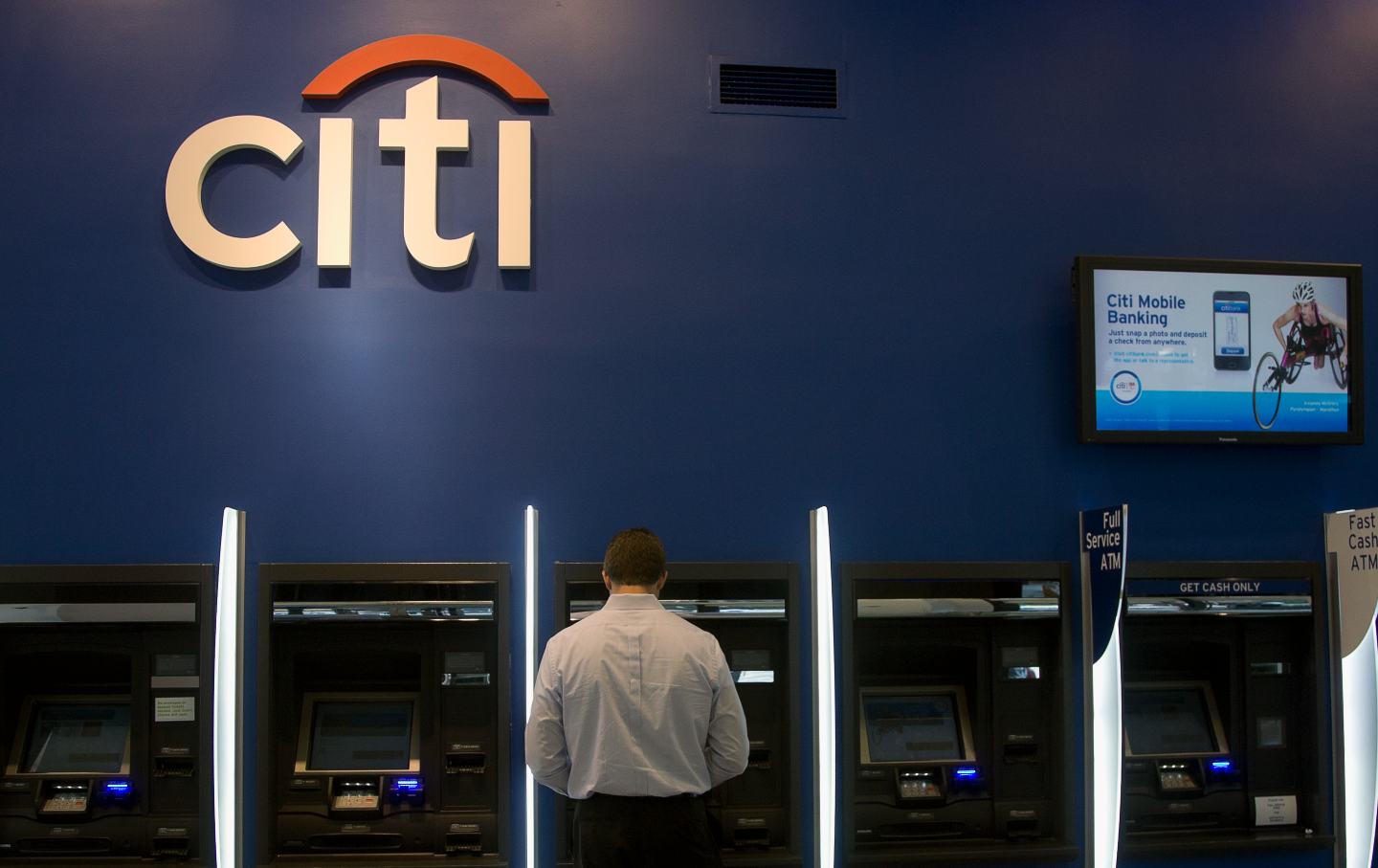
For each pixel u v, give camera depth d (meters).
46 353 3.07
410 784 3.01
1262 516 3.41
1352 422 3.37
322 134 3.14
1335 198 3.52
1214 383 3.32
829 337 3.28
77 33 3.14
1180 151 3.46
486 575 3.03
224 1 3.18
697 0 3.32
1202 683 3.45
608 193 3.24
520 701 3.06
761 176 3.30
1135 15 3.48
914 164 3.36
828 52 3.36
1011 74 3.41
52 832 2.97
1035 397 3.34
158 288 3.11
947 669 3.34
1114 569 2.97
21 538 3.03
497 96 3.23
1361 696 3.21
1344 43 3.55
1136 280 3.31
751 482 3.22
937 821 3.18
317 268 3.15
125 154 3.12
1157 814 3.30
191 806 2.99
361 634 3.04
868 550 3.24
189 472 3.08
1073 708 3.23
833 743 2.90
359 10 3.20
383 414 3.13
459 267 3.17
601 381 3.19
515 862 3.03
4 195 3.09
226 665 2.81
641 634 2.64
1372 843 3.18
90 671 3.14
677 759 2.58
